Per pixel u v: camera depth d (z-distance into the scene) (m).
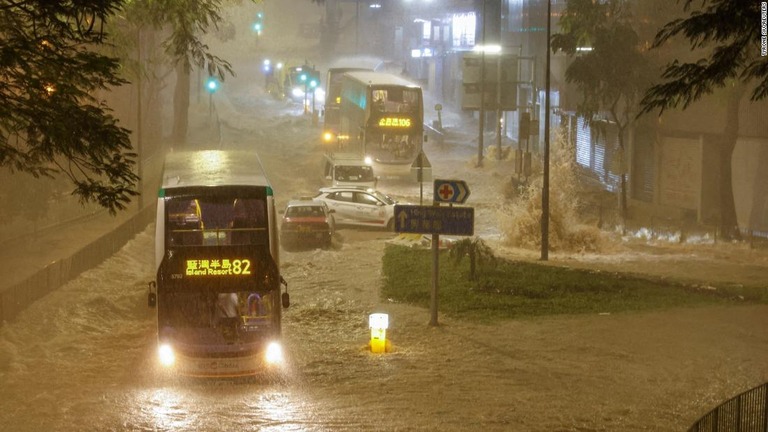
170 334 28.75
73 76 23.06
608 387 26.61
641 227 68.25
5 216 54.47
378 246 58.88
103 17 23.19
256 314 29.30
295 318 38.16
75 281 43.50
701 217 68.12
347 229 66.62
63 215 69.31
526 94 110.44
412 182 88.69
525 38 109.06
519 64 102.25
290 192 82.75
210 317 29.05
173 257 28.88
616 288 43.41
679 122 70.81
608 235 61.78
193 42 33.03
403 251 55.53
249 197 29.25
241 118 130.75
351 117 91.56
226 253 29.02
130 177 24.39
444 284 44.69
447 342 33.38
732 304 40.03
